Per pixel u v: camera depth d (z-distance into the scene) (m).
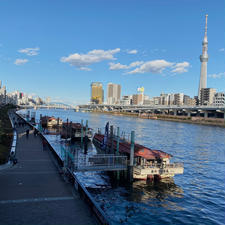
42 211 15.82
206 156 52.69
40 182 21.72
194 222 20.73
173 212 22.55
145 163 30.55
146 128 119.44
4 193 18.67
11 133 54.28
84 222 14.59
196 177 35.16
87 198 17.22
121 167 29.36
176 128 126.81
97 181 30.45
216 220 21.27
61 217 15.09
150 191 27.58
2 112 103.25
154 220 20.77
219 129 129.75
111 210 22.27
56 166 27.36
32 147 39.22
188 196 26.88
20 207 16.28
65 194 19.00
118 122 157.38
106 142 40.22
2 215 15.02
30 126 73.81
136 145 37.44
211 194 27.92
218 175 36.88
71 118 187.75
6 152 33.66
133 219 20.75
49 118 93.75
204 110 191.62
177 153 55.22
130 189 27.88
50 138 67.00
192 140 79.31
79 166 27.97
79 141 62.38
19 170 25.47
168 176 31.62
